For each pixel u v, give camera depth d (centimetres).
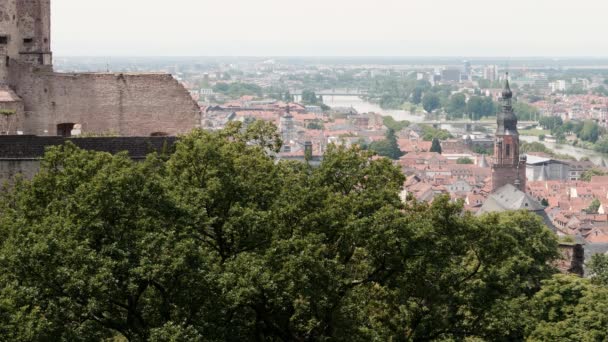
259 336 8800
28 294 7400
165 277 7838
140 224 8050
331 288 8538
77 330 7494
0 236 8375
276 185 9325
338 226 8956
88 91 13100
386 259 9056
